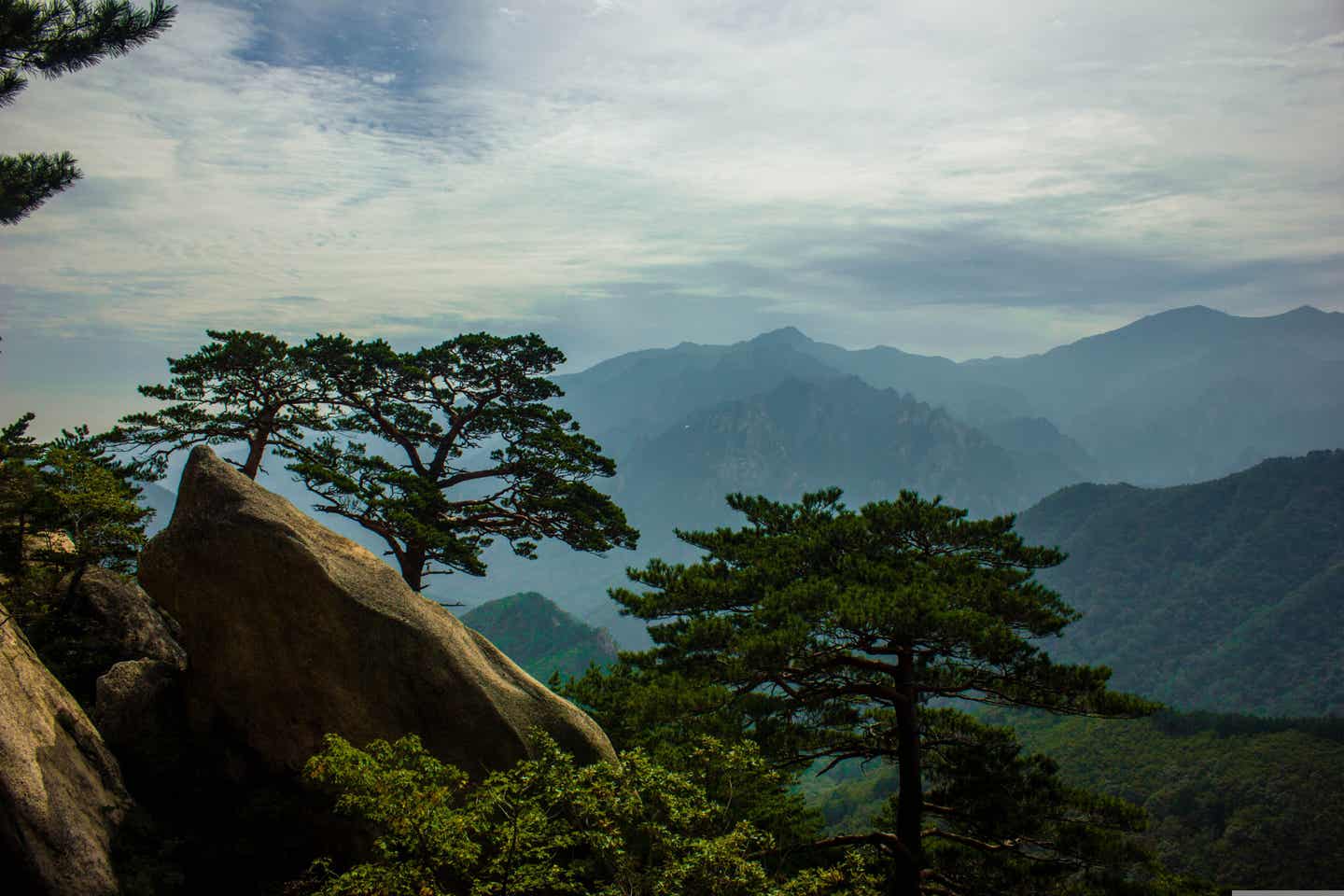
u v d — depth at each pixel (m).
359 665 12.23
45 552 15.70
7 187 14.31
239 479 13.04
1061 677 16.08
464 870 9.12
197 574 12.41
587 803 9.66
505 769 12.20
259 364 28.27
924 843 19.58
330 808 11.59
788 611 16.17
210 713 12.48
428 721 12.23
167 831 11.11
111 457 27.30
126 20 14.11
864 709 19.36
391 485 27.44
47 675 11.03
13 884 8.98
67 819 9.62
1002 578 18.36
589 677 22.52
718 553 20.48
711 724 15.57
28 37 13.56
